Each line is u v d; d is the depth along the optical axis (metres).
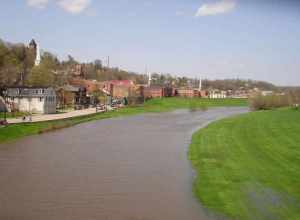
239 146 45.22
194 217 21.52
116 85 164.12
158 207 23.16
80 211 22.11
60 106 109.19
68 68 195.50
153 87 186.12
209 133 57.56
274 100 128.88
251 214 22.03
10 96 85.25
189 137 54.97
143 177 30.45
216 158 38.34
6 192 25.53
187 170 33.25
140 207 23.06
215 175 31.16
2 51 111.50
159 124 74.19
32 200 23.95
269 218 21.42
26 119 67.69
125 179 29.66
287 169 32.81
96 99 136.50
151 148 44.66
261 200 24.50
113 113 99.00
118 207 22.97
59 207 22.75
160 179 29.91
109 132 59.50
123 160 37.12
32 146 44.16
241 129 62.16
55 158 37.25
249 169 33.06
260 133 56.56
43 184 27.66
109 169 33.03
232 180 29.50
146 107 128.25
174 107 142.38
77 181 28.73
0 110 78.75
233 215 21.89
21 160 35.97
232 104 177.25
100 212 22.05
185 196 25.44
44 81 117.62
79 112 93.69
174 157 39.25
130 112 106.06
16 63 116.50
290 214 22.05
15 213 21.61
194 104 161.25
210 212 22.38
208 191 26.58
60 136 53.34
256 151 41.66
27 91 86.06
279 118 81.25
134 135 56.41
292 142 47.31
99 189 26.72
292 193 25.98
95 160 36.81
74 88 121.69
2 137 48.25
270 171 32.19
